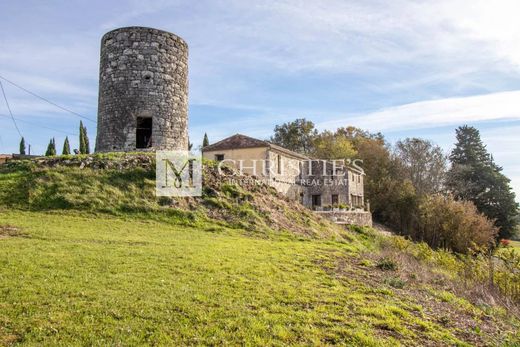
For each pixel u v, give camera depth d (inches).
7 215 587.5
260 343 219.8
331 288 342.0
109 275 327.0
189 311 259.3
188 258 408.5
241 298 292.5
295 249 535.5
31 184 700.7
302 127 2664.9
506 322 318.3
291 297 303.3
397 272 454.0
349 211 1288.1
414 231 1726.1
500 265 475.5
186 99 954.7
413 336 251.6
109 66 887.7
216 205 749.3
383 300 322.3
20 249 394.6
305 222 823.7
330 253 536.4
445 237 1555.1
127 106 867.4
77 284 298.0
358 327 253.3
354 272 425.4
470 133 2497.5
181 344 214.8
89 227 564.4
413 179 2203.5
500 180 2203.5
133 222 629.9
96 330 225.1
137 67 876.0
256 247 521.3
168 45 912.9
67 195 677.9
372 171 2204.7
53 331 221.3
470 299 385.4
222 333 229.9
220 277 344.8
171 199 730.8
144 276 331.6
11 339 210.1
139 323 237.0
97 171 765.9
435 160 2215.8
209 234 610.9
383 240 953.5
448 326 285.1
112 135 872.9
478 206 2129.7
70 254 388.5
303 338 231.0
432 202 1695.4
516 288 415.2
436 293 375.2
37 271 322.0
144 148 895.1
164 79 899.4
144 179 769.6
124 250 425.1
